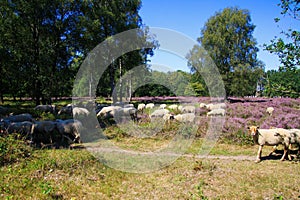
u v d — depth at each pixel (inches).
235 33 1342.3
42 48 907.4
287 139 305.6
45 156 308.8
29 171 261.0
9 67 857.5
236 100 1036.5
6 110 690.8
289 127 449.1
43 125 410.3
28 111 692.7
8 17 835.4
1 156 285.9
